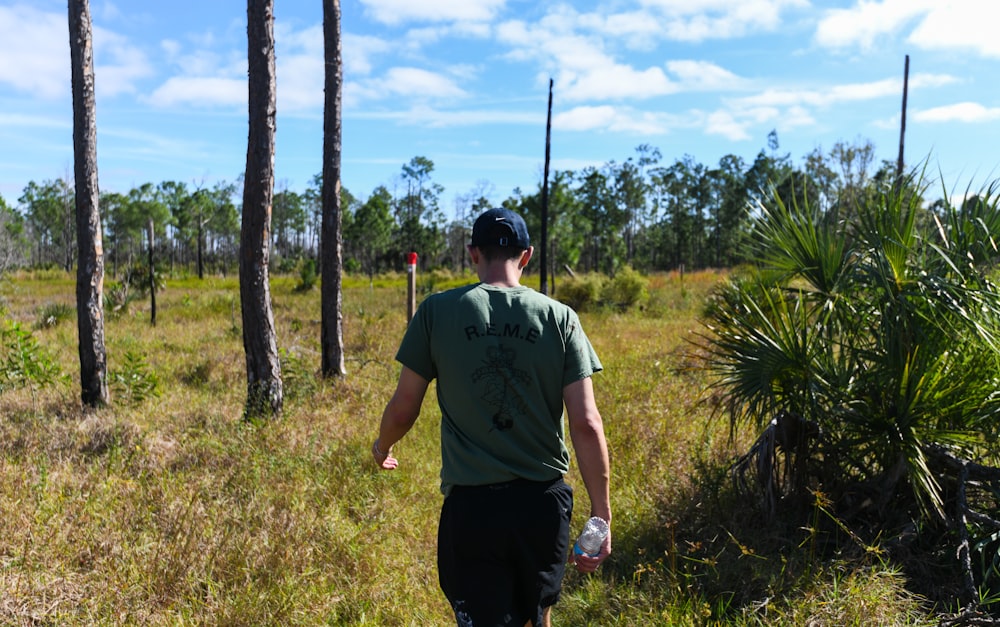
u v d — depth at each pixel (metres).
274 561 3.50
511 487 2.00
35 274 49.66
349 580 3.49
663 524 3.96
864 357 3.85
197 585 3.30
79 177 7.37
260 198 6.81
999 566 3.20
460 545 1.99
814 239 4.16
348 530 4.03
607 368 9.33
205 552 3.58
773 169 76.62
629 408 6.70
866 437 3.71
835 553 3.43
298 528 3.92
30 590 3.07
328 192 9.49
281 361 8.68
